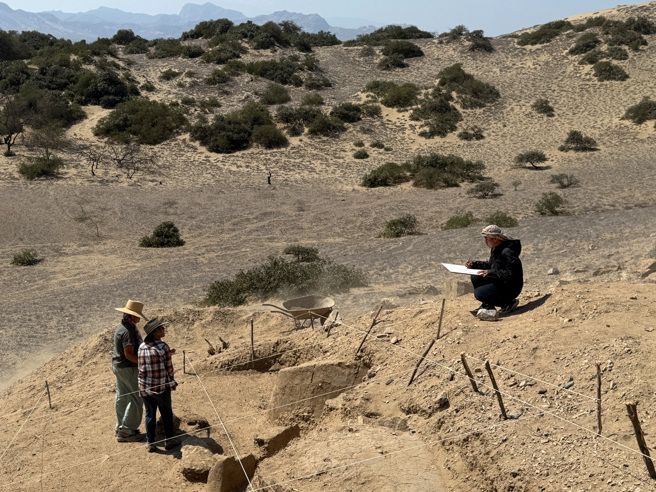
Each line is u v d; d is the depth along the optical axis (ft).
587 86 205.87
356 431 15.92
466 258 69.05
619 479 11.06
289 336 26.99
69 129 192.85
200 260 91.20
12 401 27.78
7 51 256.11
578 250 62.44
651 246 56.29
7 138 171.01
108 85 212.02
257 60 254.88
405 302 35.27
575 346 16.10
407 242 88.84
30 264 91.81
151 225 116.88
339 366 20.24
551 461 12.10
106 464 17.80
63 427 21.27
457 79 217.97
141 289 71.00
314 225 114.11
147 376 18.13
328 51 272.10
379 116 202.18
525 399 14.57
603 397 13.80
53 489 16.55
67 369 30.37
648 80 199.72
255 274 56.80
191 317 35.63
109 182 146.41
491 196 130.41
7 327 53.42
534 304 20.56
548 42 247.70
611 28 236.84
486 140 179.83
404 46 256.93
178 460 17.78
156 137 183.93
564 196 123.03
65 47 260.62
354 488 13.08
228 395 23.44
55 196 131.54
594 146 164.76
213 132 183.21
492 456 12.91
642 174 135.74
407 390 17.33
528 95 207.00
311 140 186.29
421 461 13.94
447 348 18.53
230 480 15.33
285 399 20.31
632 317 17.21
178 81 231.09
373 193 141.38
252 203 131.95
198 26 301.02
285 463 15.11
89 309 61.21
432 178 144.87
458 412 14.97
